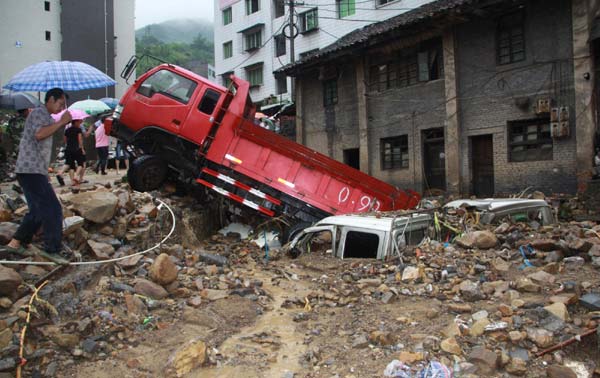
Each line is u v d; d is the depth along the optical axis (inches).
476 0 522.9
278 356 188.7
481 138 599.2
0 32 1353.3
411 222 313.1
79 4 1461.6
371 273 271.9
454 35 601.9
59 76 290.4
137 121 419.5
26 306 186.4
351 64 747.4
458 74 604.7
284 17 1395.2
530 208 372.2
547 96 521.7
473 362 167.9
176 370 171.9
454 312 214.8
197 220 415.5
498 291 229.0
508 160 559.8
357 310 229.6
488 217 349.7
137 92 422.0
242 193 425.7
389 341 189.8
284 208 429.7
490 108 575.2
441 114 625.0
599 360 171.0
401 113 678.5
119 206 305.9
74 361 175.8
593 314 193.5
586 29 489.7
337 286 263.1
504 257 277.7
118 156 595.8
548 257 270.7
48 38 1423.5
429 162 658.8
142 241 296.2
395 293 240.2
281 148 422.9
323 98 807.7
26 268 212.4
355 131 748.0
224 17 1617.9
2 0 1353.3
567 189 508.7
